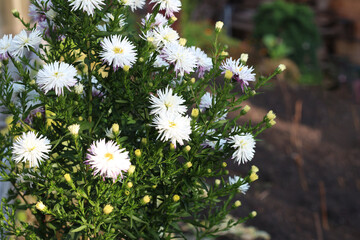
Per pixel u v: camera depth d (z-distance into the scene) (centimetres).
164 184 51
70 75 45
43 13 50
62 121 50
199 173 49
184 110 46
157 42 48
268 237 96
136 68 48
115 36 46
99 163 42
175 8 49
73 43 51
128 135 50
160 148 47
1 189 65
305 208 116
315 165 141
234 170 128
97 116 52
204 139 49
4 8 94
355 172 140
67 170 50
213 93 50
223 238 90
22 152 45
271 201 115
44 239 52
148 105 49
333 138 164
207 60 51
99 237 46
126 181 45
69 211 50
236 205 56
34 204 52
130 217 47
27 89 52
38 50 51
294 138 158
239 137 49
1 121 68
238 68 50
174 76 51
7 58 49
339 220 113
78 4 45
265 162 137
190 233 85
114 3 48
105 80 50
